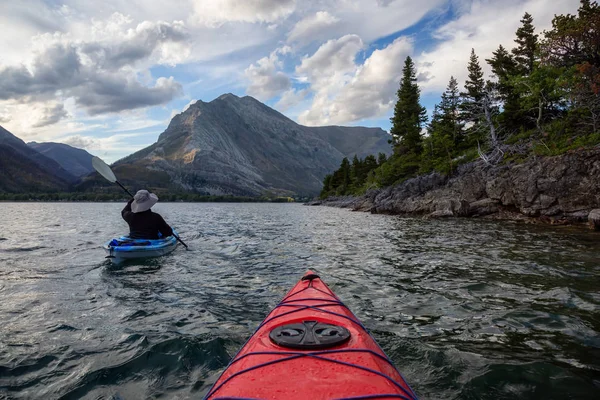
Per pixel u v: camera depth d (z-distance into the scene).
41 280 2.59
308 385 0.76
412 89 20.58
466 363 1.33
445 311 1.93
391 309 1.96
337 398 0.71
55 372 1.28
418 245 4.40
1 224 7.95
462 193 10.70
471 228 6.66
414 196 12.69
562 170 7.80
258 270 2.97
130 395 1.14
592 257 3.43
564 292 2.24
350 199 27.12
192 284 2.51
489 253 3.72
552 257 3.44
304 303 1.37
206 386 1.20
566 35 9.12
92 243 4.52
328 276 2.73
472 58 14.95
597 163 7.32
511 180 8.96
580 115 9.59
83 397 1.13
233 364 0.91
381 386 0.76
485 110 13.23
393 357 1.38
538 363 1.32
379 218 10.79
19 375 1.26
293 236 5.57
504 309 1.95
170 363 1.35
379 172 21.88
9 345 1.50
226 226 7.70
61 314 1.89
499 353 1.41
